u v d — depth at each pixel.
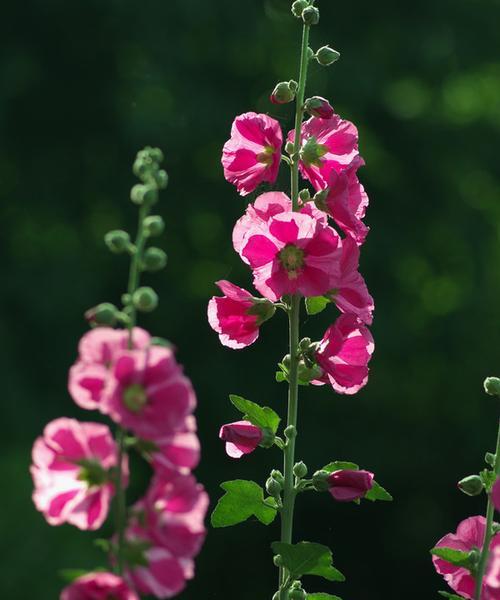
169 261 17.53
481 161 18.88
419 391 18.34
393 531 18.30
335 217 3.95
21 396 14.93
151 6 15.88
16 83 16.20
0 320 15.28
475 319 18.36
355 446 17.88
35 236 17.12
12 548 12.95
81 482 3.17
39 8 15.85
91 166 16.88
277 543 3.73
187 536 3.15
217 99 16.42
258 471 17.17
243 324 4.08
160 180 3.25
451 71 18.83
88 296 16.06
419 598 18.50
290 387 4.00
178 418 3.01
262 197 3.96
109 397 2.96
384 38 18.45
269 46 17.39
